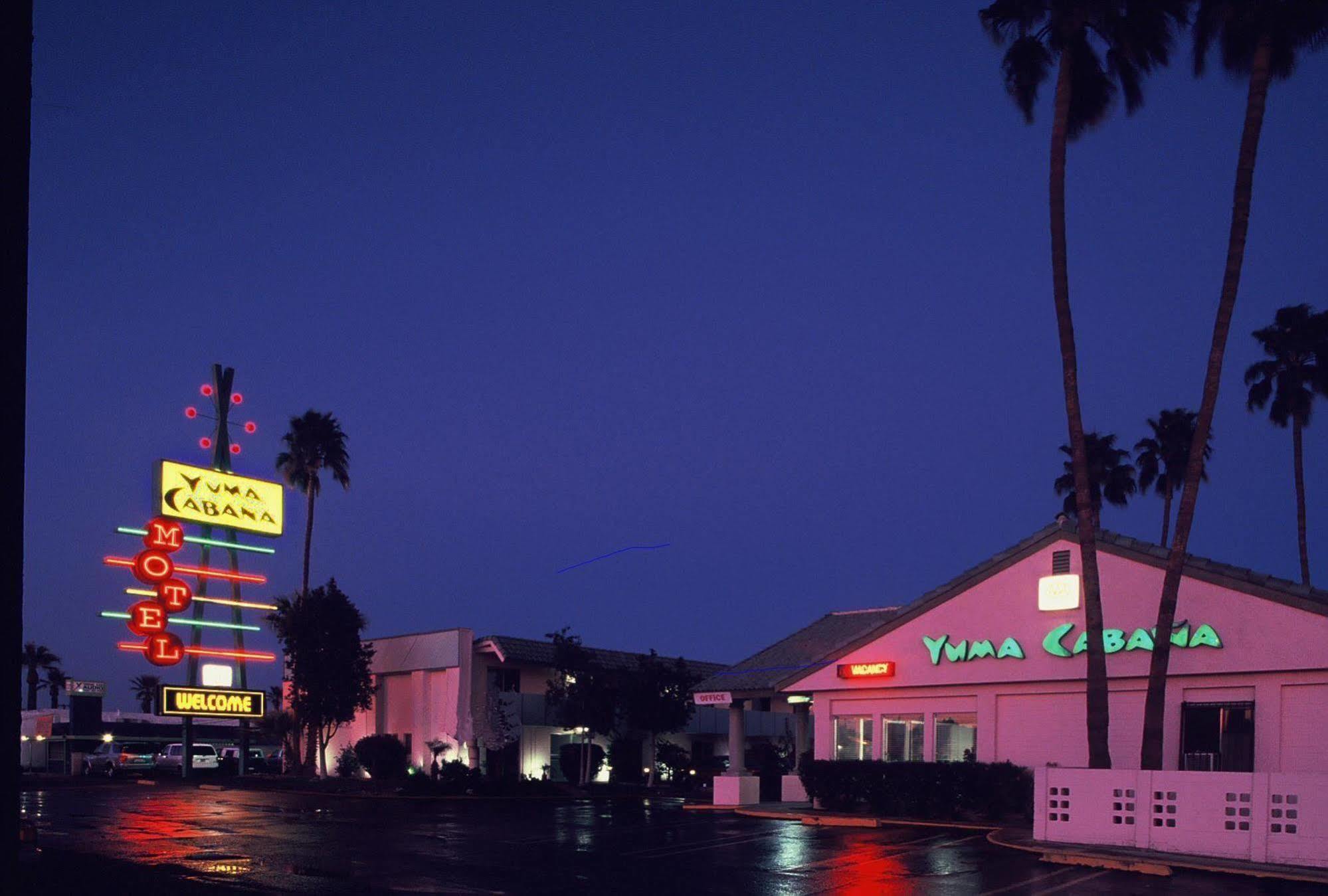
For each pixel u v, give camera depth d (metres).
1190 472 22.92
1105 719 22.84
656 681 48.25
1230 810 18.56
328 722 49.06
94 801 34.16
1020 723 27.55
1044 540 27.44
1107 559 26.22
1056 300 24.59
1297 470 49.56
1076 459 24.00
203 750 53.81
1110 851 19.09
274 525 54.81
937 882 16.75
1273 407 50.06
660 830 25.28
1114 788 20.05
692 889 15.88
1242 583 23.92
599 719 47.41
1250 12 22.53
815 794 30.00
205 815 28.92
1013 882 16.77
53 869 17.41
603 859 19.45
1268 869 17.41
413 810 32.62
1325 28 22.48
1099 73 25.30
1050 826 20.81
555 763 50.81
